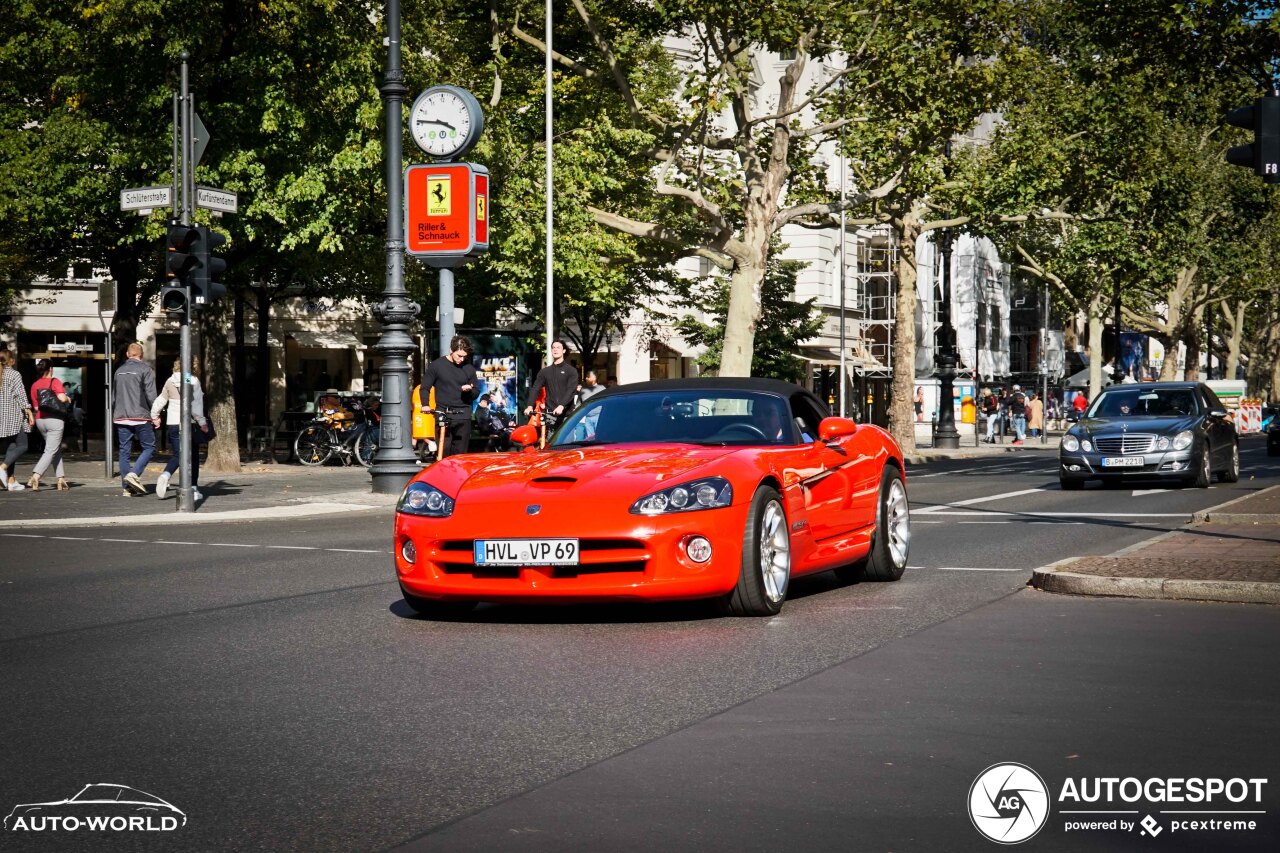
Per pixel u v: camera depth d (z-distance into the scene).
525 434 10.91
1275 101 12.02
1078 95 37.00
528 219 31.69
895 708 6.21
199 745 5.63
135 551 14.14
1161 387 23.88
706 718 6.05
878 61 30.66
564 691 6.68
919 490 22.62
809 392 10.64
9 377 22.48
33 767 5.30
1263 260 62.53
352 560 13.03
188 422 18.70
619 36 32.16
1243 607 9.41
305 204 26.33
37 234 31.31
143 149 25.47
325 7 24.64
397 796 4.85
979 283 79.12
